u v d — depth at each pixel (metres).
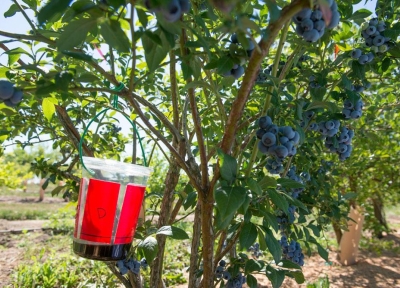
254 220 4.20
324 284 5.12
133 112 2.60
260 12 2.45
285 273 1.95
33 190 31.06
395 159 5.69
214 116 2.77
